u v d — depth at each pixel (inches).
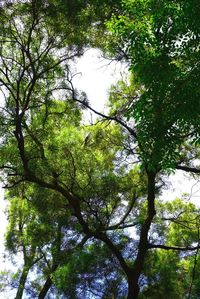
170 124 337.4
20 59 602.9
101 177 603.8
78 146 605.0
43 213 635.5
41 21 584.1
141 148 359.3
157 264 681.0
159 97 331.6
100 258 603.8
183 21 315.9
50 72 605.0
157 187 700.0
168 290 664.4
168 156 342.6
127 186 660.7
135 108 338.3
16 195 725.3
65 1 551.5
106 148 675.4
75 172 593.6
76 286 578.2
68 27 584.4
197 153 648.4
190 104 321.7
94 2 554.3
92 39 603.8
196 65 326.3
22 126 597.3
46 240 665.0
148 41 331.0
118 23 345.1
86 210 612.4
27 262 830.5
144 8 335.9
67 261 619.5
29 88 583.5
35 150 588.7
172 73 326.6
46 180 583.2
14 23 580.1
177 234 765.3
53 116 653.3
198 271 702.5
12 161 589.0
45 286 730.8
